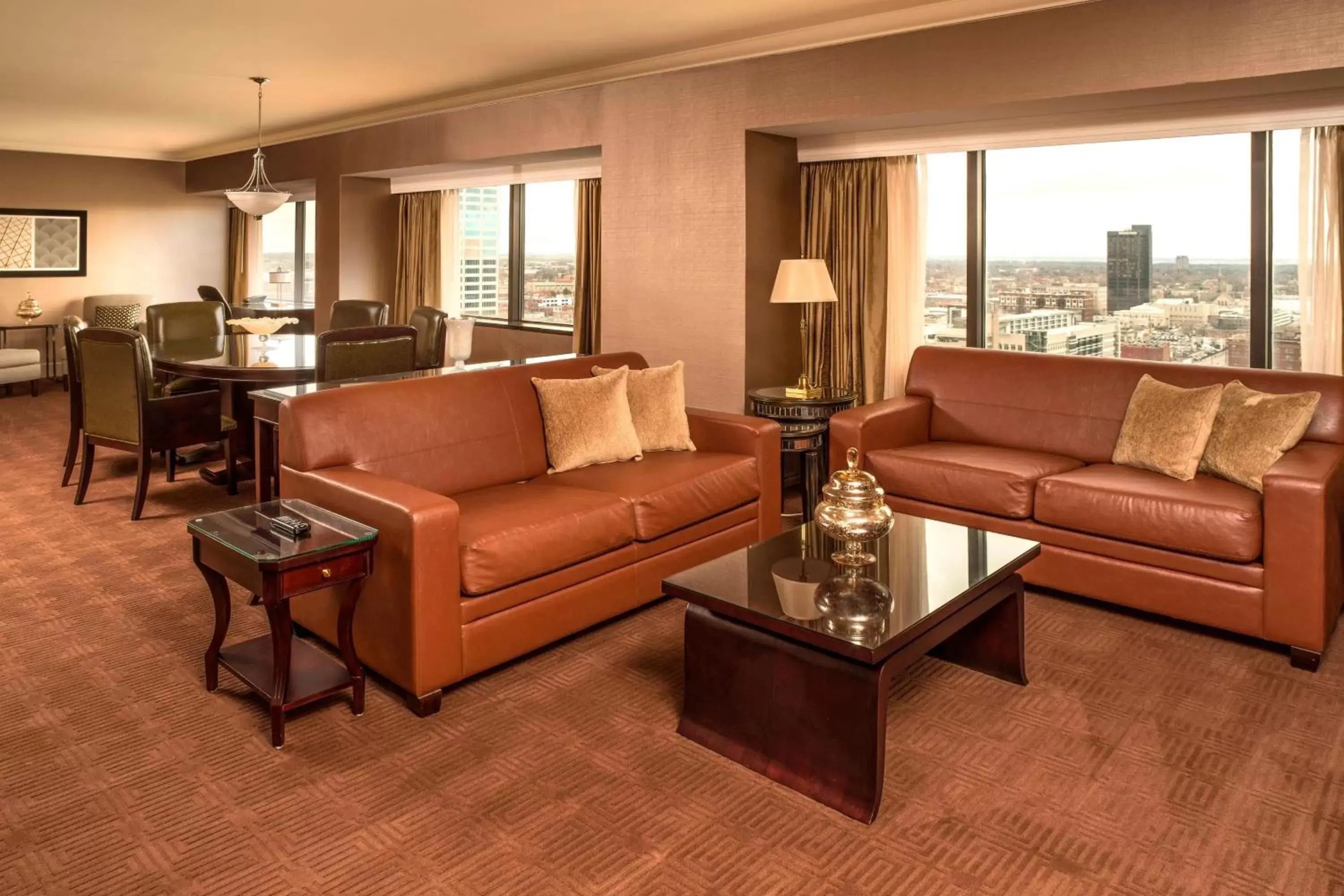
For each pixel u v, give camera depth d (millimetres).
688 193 5469
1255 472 3422
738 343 5324
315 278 9297
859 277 5512
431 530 2729
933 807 2336
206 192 10617
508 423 3867
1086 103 4273
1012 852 2152
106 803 2322
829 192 5582
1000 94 4289
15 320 10047
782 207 5477
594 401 3980
